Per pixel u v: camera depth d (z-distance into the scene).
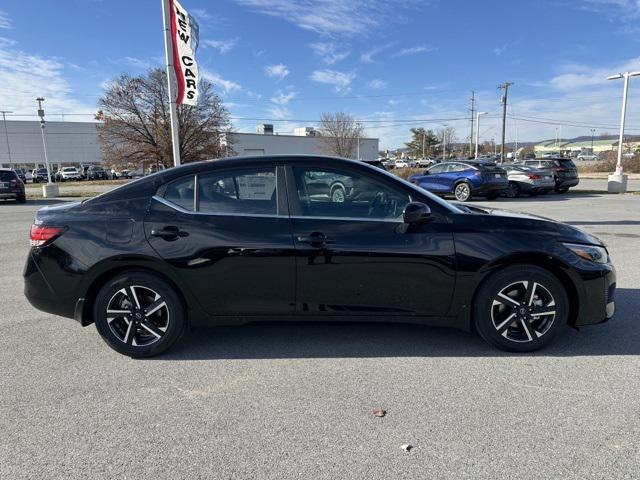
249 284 3.51
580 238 3.56
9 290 5.55
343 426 2.65
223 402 2.94
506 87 54.41
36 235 3.61
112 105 40.56
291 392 3.06
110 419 2.75
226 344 3.87
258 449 2.45
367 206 3.57
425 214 3.35
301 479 2.21
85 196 24.25
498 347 3.60
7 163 71.12
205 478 2.22
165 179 3.66
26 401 2.96
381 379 3.22
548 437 2.52
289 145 74.94
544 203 15.56
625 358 3.50
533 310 3.54
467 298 3.52
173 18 8.55
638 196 18.28
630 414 2.73
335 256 3.45
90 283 3.54
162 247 3.48
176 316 3.58
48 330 4.23
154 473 2.26
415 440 2.51
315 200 3.58
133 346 3.60
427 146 107.12
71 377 3.30
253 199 3.59
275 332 4.12
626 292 5.14
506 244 3.45
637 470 2.24
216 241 3.47
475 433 2.57
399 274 3.47
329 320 3.59
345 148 74.06
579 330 3.87
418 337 3.97
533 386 3.09
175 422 2.72
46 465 2.33
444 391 3.04
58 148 74.81
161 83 40.44
